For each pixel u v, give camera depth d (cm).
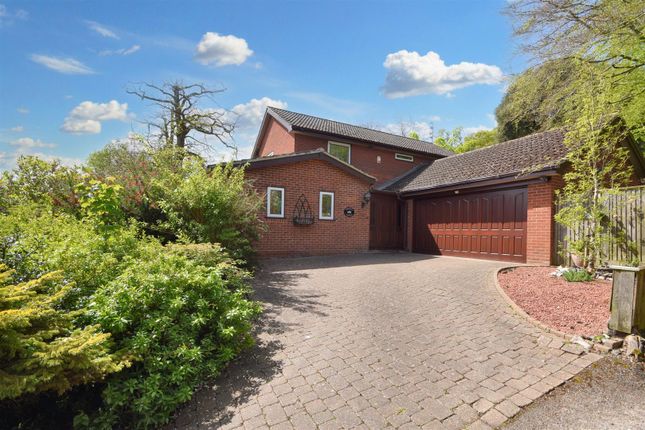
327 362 345
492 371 322
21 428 248
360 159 1580
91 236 466
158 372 288
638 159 1010
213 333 357
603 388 289
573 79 957
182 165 815
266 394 293
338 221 1158
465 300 540
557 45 936
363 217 1217
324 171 1128
